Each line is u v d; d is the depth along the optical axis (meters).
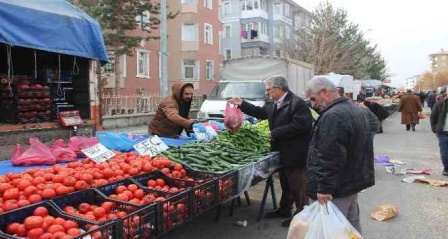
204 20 36.81
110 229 3.03
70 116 8.65
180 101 6.78
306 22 57.00
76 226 3.14
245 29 53.00
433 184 8.58
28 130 7.71
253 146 6.46
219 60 39.22
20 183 3.60
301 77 19.72
